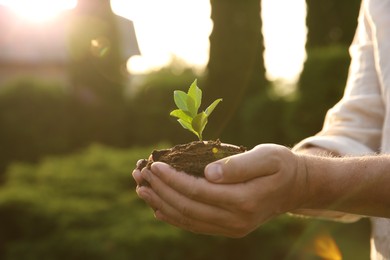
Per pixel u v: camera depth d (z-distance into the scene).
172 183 1.31
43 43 20.45
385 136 1.69
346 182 1.38
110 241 5.03
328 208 1.41
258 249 5.12
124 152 8.34
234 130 10.68
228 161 1.27
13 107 13.35
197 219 1.32
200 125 1.57
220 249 5.07
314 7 11.45
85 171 7.10
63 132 13.48
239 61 10.80
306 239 5.43
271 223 5.23
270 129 9.69
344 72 8.09
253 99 10.34
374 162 1.39
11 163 13.20
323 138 1.83
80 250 5.09
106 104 13.46
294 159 1.34
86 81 13.49
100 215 5.62
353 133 1.85
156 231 5.02
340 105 1.93
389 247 1.67
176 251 4.97
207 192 1.28
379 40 1.75
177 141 12.95
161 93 13.06
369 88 1.87
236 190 1.28
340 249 5.95
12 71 20.12
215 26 10.84
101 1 13.58
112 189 6.43
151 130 13.10
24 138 13.30
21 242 5.65
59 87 13.76
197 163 1.34
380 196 1.38
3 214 5.79
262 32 10.88
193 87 1.61
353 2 11.32
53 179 6.66
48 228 5.64
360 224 6.12
